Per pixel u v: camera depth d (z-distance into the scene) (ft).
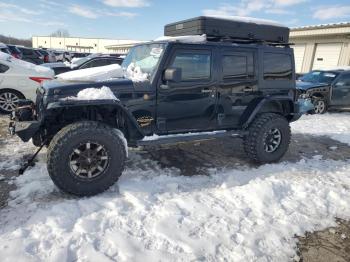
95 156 11.46
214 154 17.48
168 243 9.02
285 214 11.02
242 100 15.26
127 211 10.56
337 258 9.07
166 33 17.35
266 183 13.07
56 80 13.08
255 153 15.78
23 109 12.59
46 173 13.28
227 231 9.76
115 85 12.35
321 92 33.53
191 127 14.25
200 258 8.50
